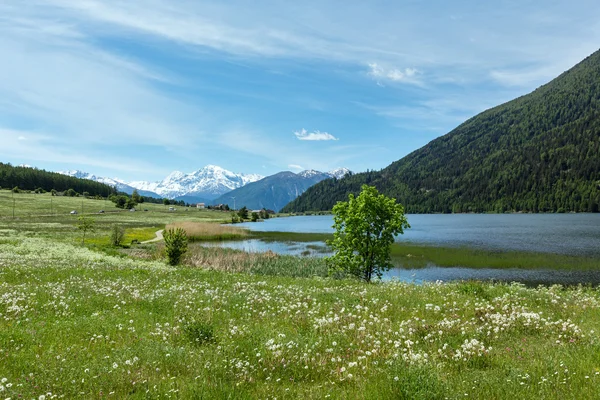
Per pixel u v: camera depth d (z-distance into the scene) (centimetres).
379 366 757
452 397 591
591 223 11800
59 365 746
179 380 683
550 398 589
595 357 778
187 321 1113
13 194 18512
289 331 1014
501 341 927
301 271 4122
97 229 8681
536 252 5600
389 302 1379
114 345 920
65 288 1677
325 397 611
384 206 2858
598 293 2039
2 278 1947
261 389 648
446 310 1251
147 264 3584
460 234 8775
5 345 871
